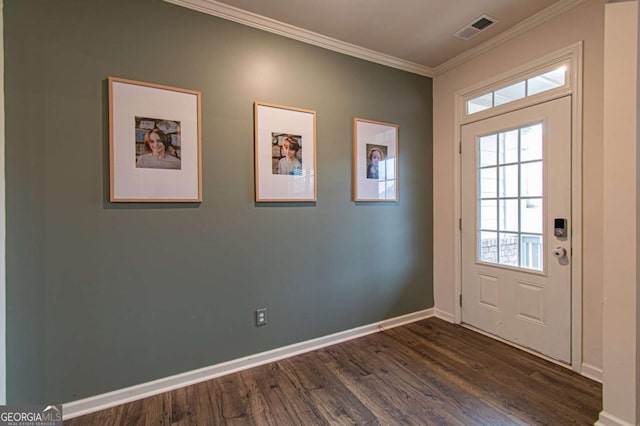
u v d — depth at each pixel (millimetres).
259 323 2246
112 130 1768
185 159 1968
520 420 1617
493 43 2523
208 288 2066
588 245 2000
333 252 2566
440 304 3119
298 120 2365
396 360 2273
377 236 2809
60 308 1683
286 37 2322
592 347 1988
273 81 2268
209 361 2072
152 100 1868
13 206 1578
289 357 2342
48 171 1646
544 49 2203
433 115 3150
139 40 1841
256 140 2195
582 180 2020
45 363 1652
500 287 2557
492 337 2625
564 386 1907
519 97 2395
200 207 2029
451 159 2969
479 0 2033
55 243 1667
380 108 2807
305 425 1612
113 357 1805
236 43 2131
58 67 1659
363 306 2730
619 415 1488
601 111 1928
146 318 1888
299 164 2375
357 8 2102
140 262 1866
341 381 2010
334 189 2559
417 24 2299
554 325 2184
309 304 2455
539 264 2273
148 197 1868
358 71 2674
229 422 1642
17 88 1579
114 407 1771
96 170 1748
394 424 1606
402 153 2951
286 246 2350
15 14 1573
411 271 3018
